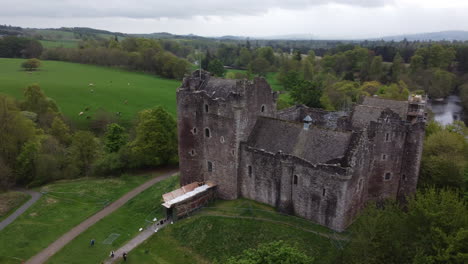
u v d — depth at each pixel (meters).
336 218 43.62
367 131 48.34
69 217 56.66
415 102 59.53
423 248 34.38
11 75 135.62
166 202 50.97
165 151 78.12
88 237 50.88
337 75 178.25
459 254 31.48
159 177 73.75
